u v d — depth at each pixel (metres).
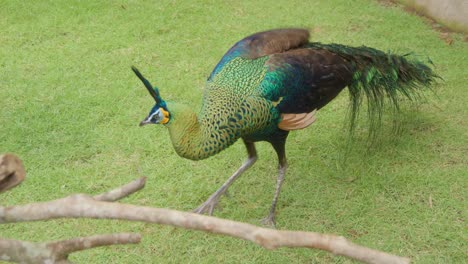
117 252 4.16
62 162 5.12
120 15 7.89
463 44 7.13
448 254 4.12
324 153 5.27
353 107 4.85
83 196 1.48
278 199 4.72
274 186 4.89
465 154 5.20
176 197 4.72
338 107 5.95
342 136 5.50
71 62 6.74
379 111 4.99
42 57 6.86
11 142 5.34
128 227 4.38
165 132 5.52
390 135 5.47
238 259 4.12
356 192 4.79
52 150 5.26
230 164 5.12
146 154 5.23
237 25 7.64
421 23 7.70
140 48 7.07
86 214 1.45
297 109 4.19
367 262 1.40
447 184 4.82
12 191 4.71
